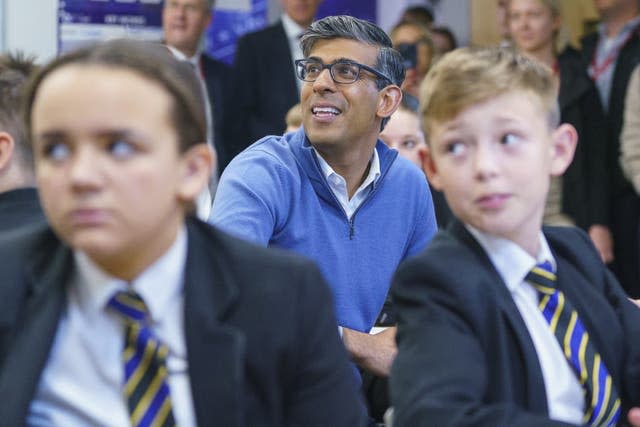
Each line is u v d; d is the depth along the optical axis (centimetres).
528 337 238
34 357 215
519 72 239
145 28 767
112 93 207
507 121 236
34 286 224
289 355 228
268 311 226
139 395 217
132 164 207
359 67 411
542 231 266
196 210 238
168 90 215
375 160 418
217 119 749
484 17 937
